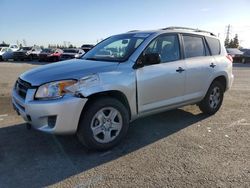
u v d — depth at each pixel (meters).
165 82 4.98
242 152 4.34
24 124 5.50
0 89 9.40
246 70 19.86
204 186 3.36
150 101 4.83
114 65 4.44
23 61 31.48
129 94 4.48
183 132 5.22
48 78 4.04
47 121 3.96
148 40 4.88
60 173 3.66
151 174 3.64
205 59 5.89
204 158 4.12
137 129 5.36
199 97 5.82
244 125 5.68
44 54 30.62
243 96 8.73
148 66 4.74
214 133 5.18
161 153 4.29
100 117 4.25
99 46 5.66
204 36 6.05
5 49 32.09
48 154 4.21
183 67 5.32
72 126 3.99
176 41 5.38
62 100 3.87
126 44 5.04
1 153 4.22
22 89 4.31
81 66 4.43
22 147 4.45
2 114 6.19
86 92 4.01
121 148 4.47
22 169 3.76
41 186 3.36
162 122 5.80
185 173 3.67
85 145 4.25
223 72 6.23
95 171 3.73
